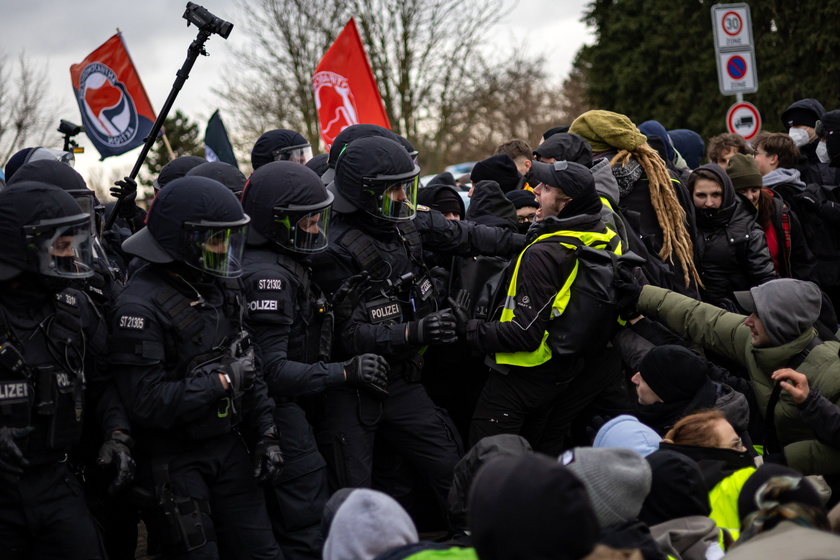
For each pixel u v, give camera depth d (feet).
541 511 5.89
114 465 11.00
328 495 13.87
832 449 12.12
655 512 9.58
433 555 7.75
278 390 12.48
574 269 13.80
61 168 12.71
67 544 10.69
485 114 73.67
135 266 13.85
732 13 29.71
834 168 22.71
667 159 18.97
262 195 12.66
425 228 14.76
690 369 12.78
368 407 13.79
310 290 13.28
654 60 76.74
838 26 62.13
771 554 6.83
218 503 12.05
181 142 81.56
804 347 12.86
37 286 10.48
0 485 10.31
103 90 23.00
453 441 14.51
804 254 19.43
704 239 17.48
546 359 14.07
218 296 11.89
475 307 15.01
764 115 66.85
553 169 14.14
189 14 15.20
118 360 11.14
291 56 67.36
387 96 67.92
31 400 10.31
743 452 11.07
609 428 11.71
